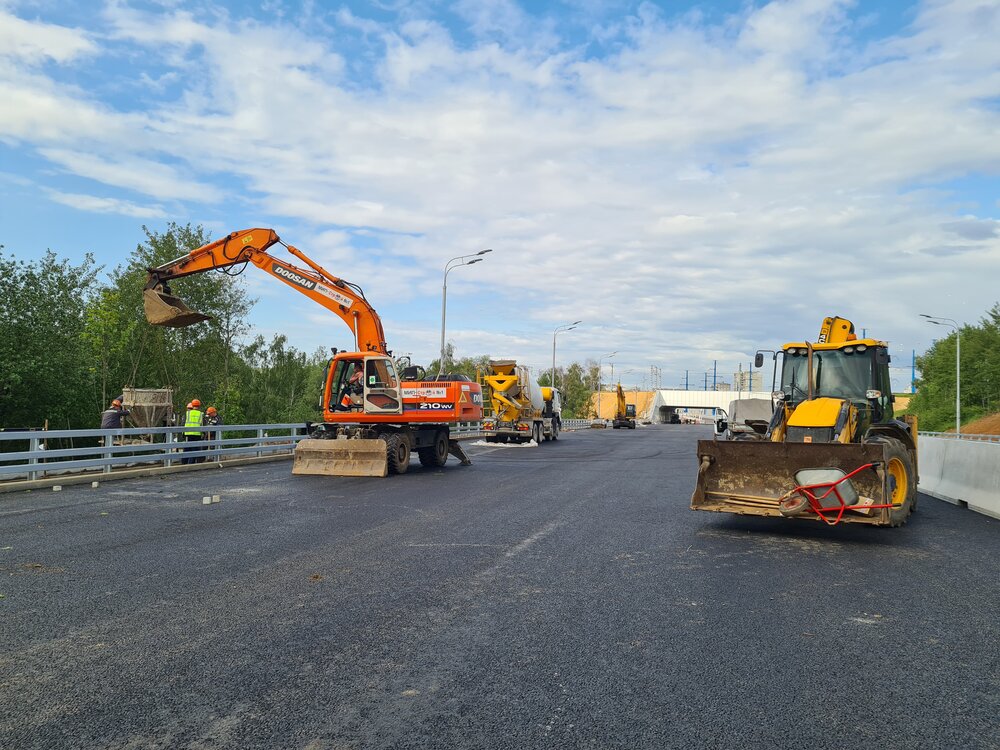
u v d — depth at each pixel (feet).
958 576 23.26
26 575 22.41
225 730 11.84
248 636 16.63
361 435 59.00
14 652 15.51
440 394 59.88
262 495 42.83
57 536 29.07
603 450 94.58
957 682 14.19
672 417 387.34
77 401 102.63
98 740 11.47
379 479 52.95
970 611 19.19
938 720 12.44
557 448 99.86
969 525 33.86
